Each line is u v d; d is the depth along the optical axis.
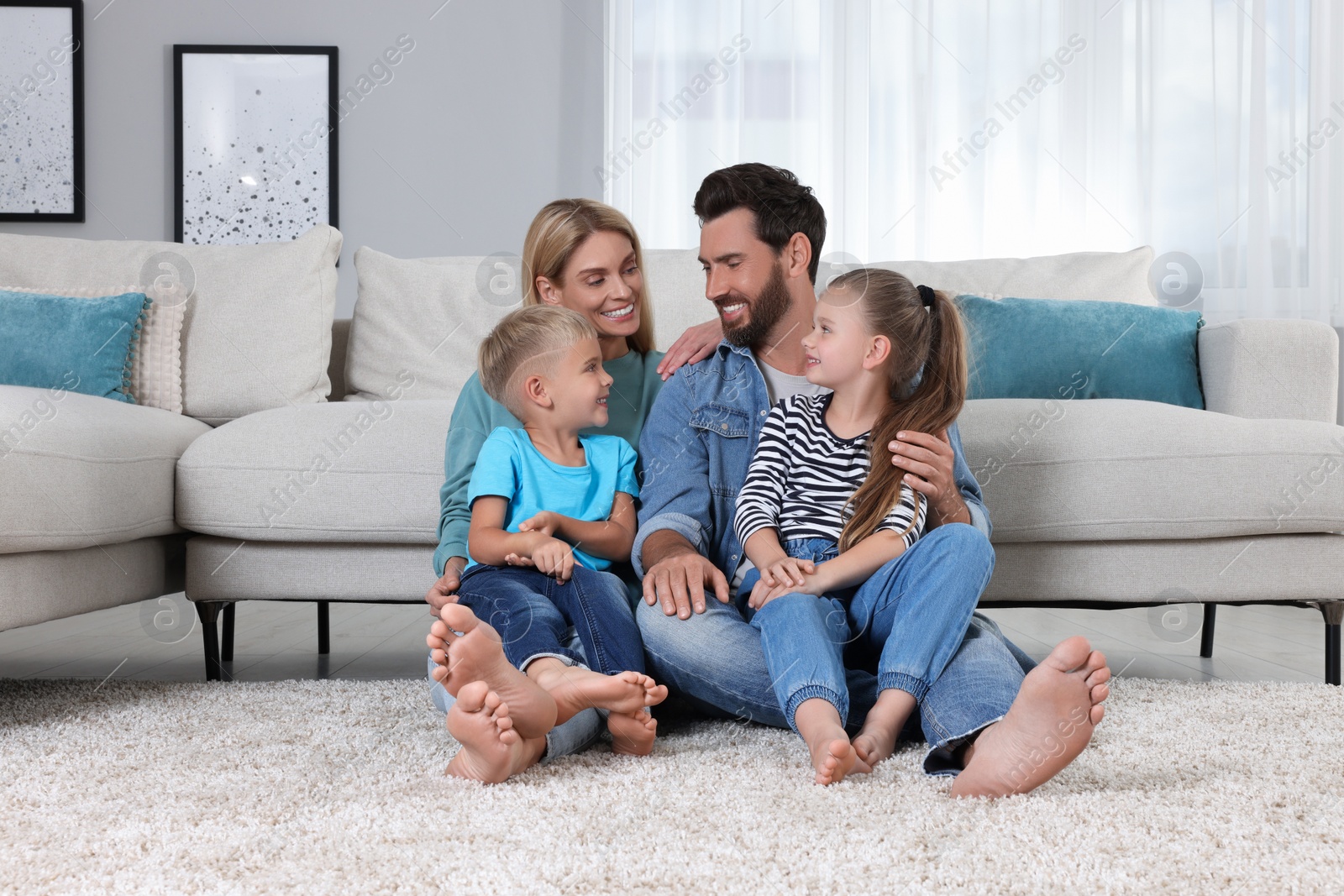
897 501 1.13
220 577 1.59
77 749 1.07
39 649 1.94
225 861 0.73
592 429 1.39
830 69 3.37
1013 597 1.56
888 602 1.09
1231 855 0.74
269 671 1.73
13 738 1.12
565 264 1.36
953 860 0.73
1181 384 1.90
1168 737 1.11
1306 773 0.96
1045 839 0.77
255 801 0.87
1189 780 0.94
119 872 0.71
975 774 0.88
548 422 1.27
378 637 2.14
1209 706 1.27
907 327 1.19
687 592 1.12
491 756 0.91
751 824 0.81
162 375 1.94
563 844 0.76
